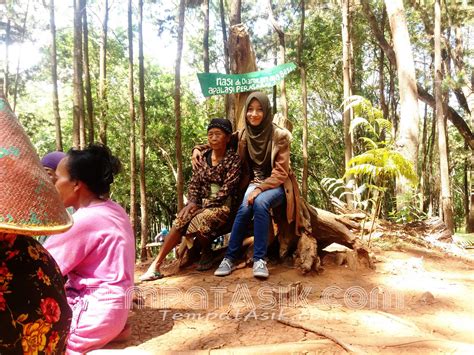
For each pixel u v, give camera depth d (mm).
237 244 3787
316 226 4117
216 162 3992
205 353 2270
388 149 4777
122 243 2498
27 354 1130
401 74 8500
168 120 15898
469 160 17469
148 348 2445
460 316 2951
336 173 19938
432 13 13328
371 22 12852
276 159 3760
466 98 14836
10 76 12664
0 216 942
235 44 5066
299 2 13961
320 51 14695
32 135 15945
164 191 18875
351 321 2756
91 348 2344
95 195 2594
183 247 4137
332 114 19125
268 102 3807
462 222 25984
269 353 2262
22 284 1132
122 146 14359
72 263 2408
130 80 7996
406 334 2543
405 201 6492
